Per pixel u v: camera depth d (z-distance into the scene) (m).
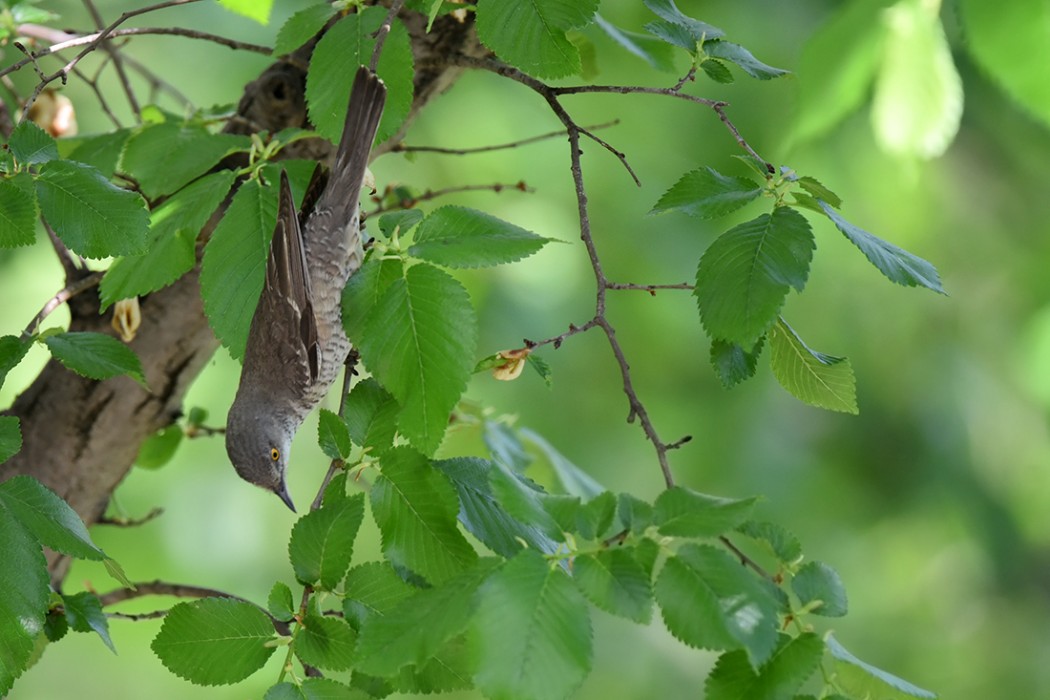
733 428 15.05
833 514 15.66
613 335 6.29
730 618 5.05
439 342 6.02
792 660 5.27
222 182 6.95
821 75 9.36
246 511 14.55
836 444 15.85
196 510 14.32
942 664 16.50
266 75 8.20
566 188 14.56
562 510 5.26
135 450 8.60
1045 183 15.73
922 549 16.17
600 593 5.06
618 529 5.30
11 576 5.65
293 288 7.61
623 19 12.25
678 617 5.08
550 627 4.98
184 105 9.95
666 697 15.57
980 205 15.68
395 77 6.68
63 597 6.45
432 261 6.26
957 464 15.83
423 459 6.02
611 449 14.73
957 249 15.68
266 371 8.25
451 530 5.94
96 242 5.96
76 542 5.80
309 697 5.65
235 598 5.98
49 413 8.37
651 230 14.70
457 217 6.44
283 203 6.80
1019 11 8.05
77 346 6.64
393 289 6.13
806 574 5.55
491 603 5.02
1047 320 14.16
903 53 9.18
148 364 8.30
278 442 8.37
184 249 6.82
